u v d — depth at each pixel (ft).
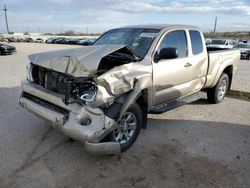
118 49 11.26
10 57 57.52
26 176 9.98
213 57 18.08
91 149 9.68
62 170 10.46
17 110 17.31
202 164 11.19
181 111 18.26
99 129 9.76
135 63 11.94
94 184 9.65
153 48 13.19
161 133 14.30
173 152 12.17
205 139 13.70
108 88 10.05
